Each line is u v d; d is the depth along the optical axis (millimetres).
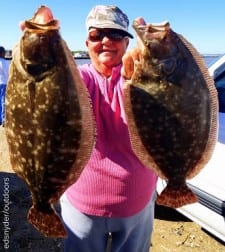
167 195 699
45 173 641
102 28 784
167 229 1429
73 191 871
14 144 644
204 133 676
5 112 641
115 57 807
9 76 621
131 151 830
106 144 827
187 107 659
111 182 834
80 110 605
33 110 607
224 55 1363
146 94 657
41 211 670
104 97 804
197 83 658
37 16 594
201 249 1311
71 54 606
